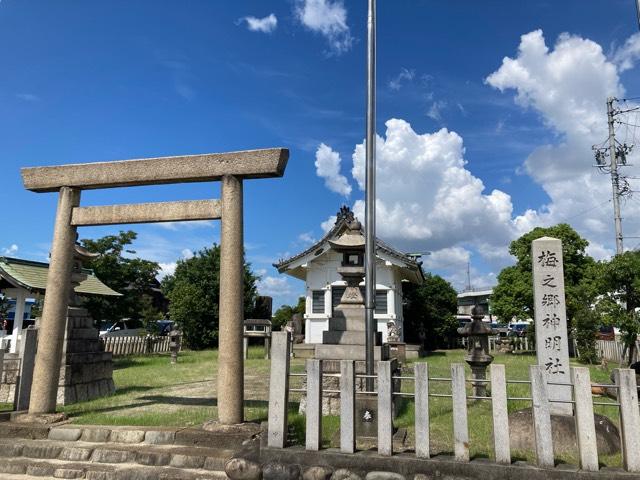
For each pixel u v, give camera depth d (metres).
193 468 6.44
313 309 24.12
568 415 7.34
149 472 6.30
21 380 8.92
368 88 8.14
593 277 15.29
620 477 5.06
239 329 7.62
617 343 19.89
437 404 9.76
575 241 25.91
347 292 9.76
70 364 10.43
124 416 8.72
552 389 8.01
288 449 5.95
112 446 7.07
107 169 8.65
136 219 8.50
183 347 30.53
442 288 34.28
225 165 7.99
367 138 7.96
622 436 5.29
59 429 7.57
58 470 6.50
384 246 23.62
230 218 7.87
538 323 8.36
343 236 10.04
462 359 21.75
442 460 5.50
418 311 33.31
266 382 13.88
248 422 7.52
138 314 25.84
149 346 26.48
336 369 8.95
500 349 29.08
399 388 9.41
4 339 15.82
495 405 5.54
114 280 25.00
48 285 8.70
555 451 6.42
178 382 14.07
